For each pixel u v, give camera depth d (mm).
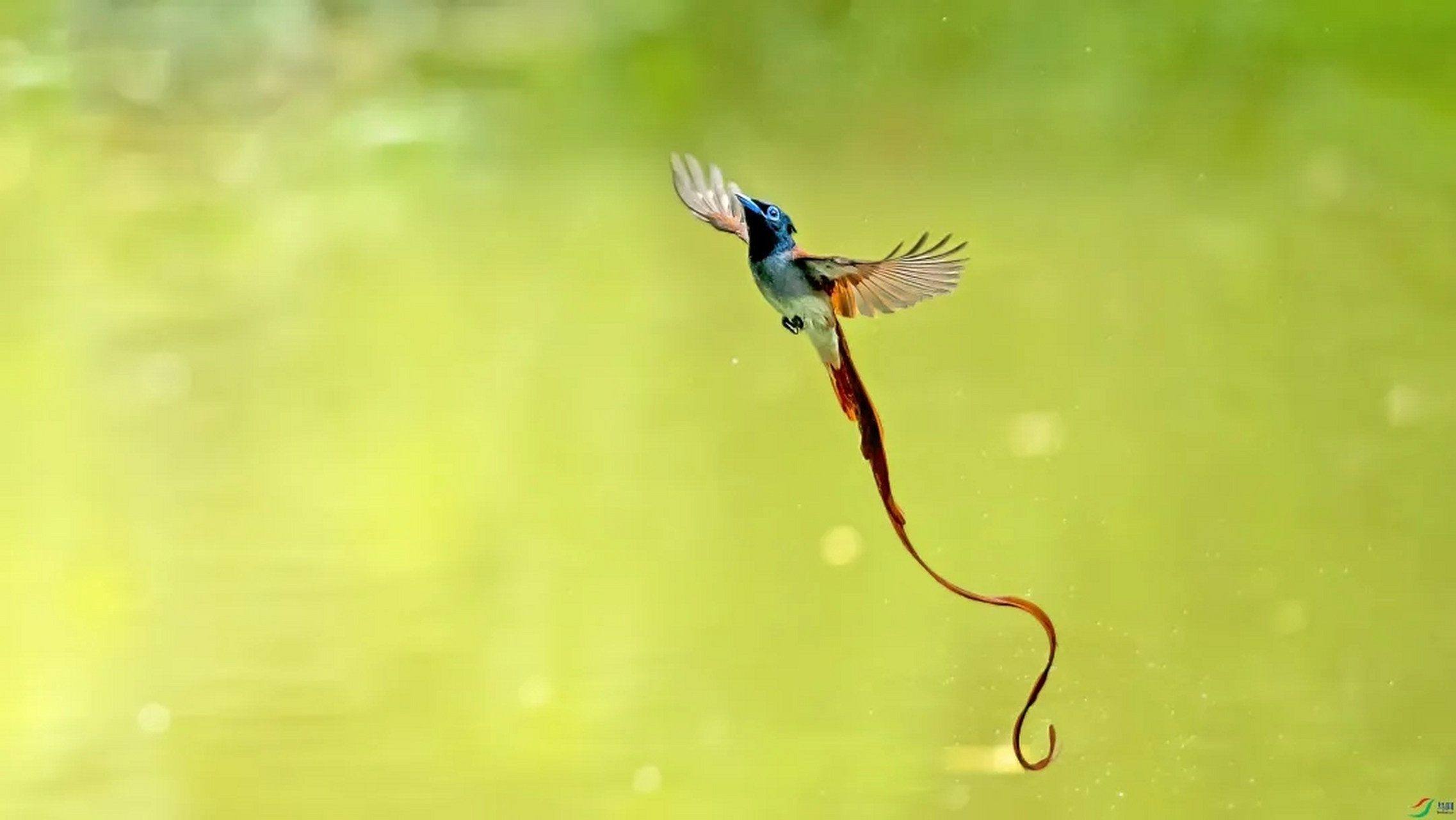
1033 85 25609
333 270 19859
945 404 14133
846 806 8188
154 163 23844
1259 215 19844
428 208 22844
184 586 11086
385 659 10008
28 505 12570
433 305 18234
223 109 25953
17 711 9484
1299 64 23828
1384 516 11367
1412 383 14008
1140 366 14812
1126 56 25094
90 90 25375
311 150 24797
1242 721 8938
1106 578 10695
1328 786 8289
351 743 9047
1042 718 9016
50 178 23328
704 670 9766
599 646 10094
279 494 12859
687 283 19016
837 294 6109
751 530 11812
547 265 20000
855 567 11109
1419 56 23094
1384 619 9945
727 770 8602
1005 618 10273
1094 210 20625
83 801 8508
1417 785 8258
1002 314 16688
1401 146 21453
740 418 14211
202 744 9055
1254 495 11875
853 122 25516
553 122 26594
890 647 9906
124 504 12547
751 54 27547
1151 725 8922
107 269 19672
